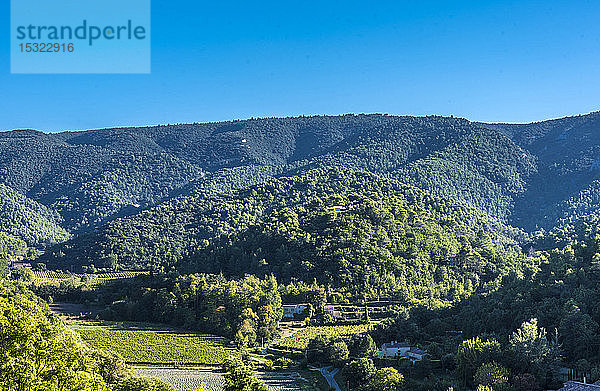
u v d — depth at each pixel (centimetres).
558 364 9244
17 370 4191
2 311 4559
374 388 9800
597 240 13938
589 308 10688
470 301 14000
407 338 13100
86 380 4638
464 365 9688
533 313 11225
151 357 13575
